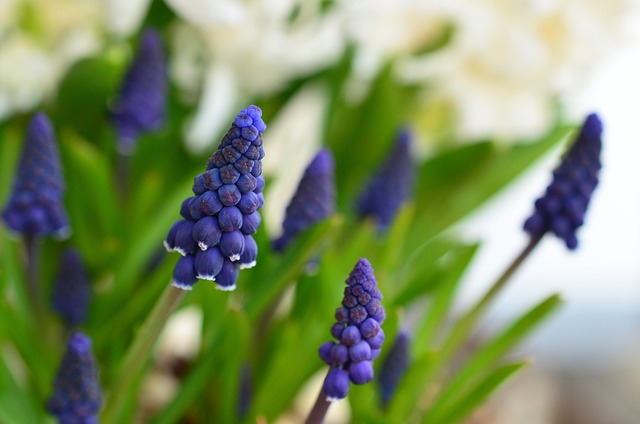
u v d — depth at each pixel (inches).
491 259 33.1
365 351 13.0
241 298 17.2
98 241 18.5
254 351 17.1
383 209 17.3
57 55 19.4
